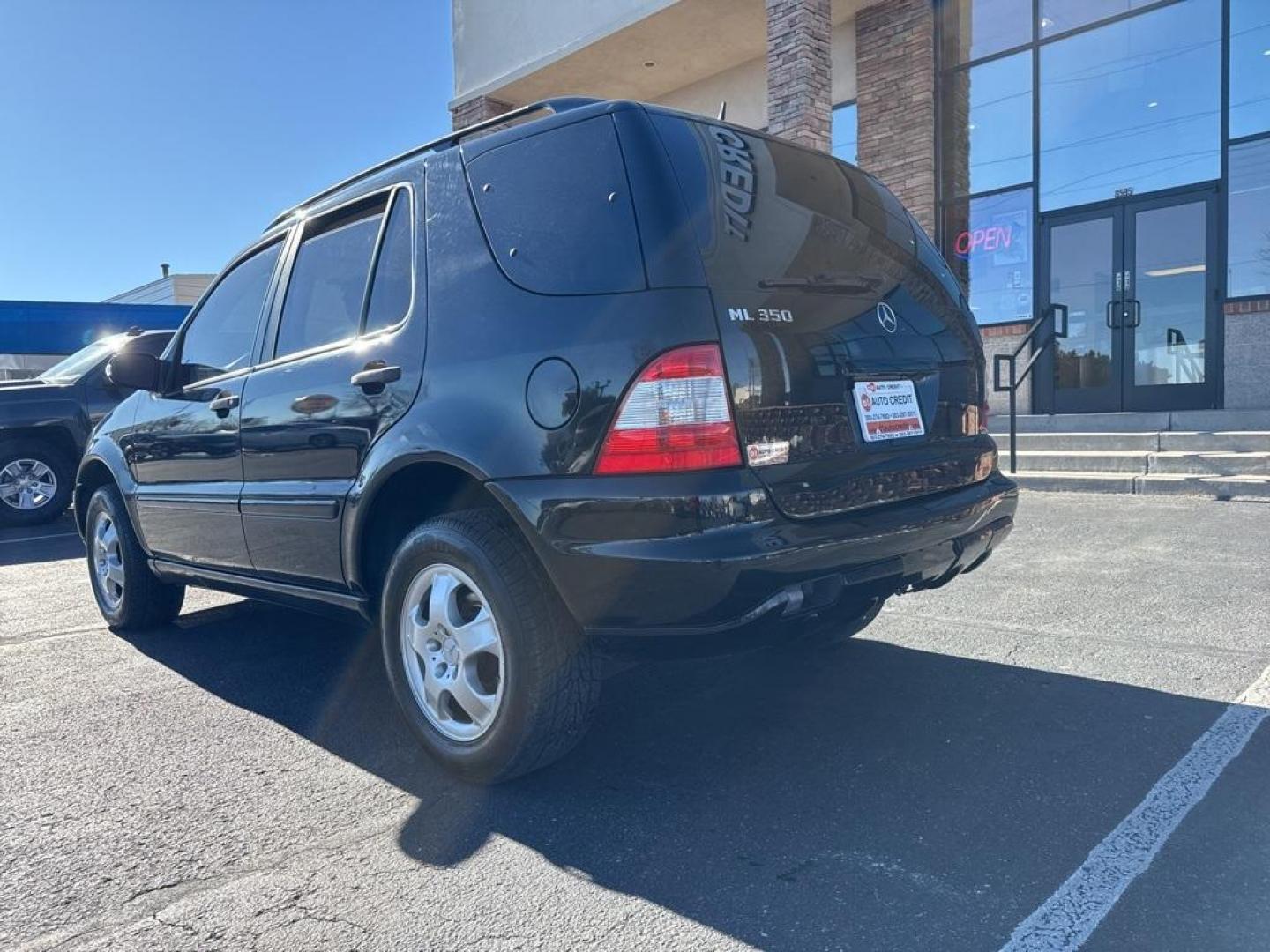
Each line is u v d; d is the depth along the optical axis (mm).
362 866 2506
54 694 4039
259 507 3703
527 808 2809
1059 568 5508
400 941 2162
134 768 3213
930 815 2652
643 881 2385
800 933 2129
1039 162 11258
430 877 2439
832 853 2473
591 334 2641
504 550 2762
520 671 2725
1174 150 10289
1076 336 11102
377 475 3090
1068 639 4180
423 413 2975
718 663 4082
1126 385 10695
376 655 4527
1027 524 6895
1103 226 10859
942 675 3797
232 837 2689
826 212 3141
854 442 2893
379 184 3543
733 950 2078
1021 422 10266
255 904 2334
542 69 13523
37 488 9641
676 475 2506
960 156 11875
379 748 3336
